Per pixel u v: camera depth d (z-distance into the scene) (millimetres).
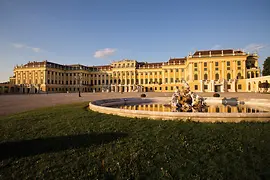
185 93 14477
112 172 4492
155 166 4711
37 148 5816
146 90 91125
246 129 7145
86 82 101938
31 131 7613
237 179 4242
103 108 11750
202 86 66438
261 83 49688
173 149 5621
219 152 5426
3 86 81125
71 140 6422
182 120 8547
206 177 4285
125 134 6961
